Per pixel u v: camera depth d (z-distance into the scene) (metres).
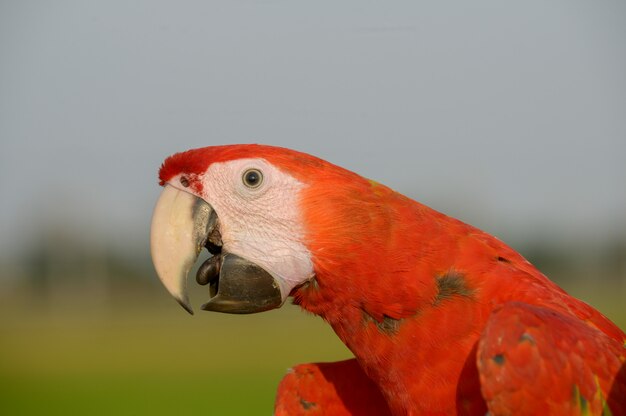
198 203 3.92
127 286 26.27
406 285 3.61
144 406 14.67
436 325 3.59
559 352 3.33
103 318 25.81
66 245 26.80
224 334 22.16
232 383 16.09
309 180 3.80
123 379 17.62
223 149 3.96
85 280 26.39
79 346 21.86
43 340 23.05
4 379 18.50
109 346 21.61
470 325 3.58
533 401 3.28
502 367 3.30
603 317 3.76
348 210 3.71
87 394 16.36
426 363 3.61
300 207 3.77
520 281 3.68
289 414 4.29
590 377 3.35
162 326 24.72
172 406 14.44
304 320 23.44
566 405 3.29
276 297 3.79
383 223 3.67
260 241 3.82
